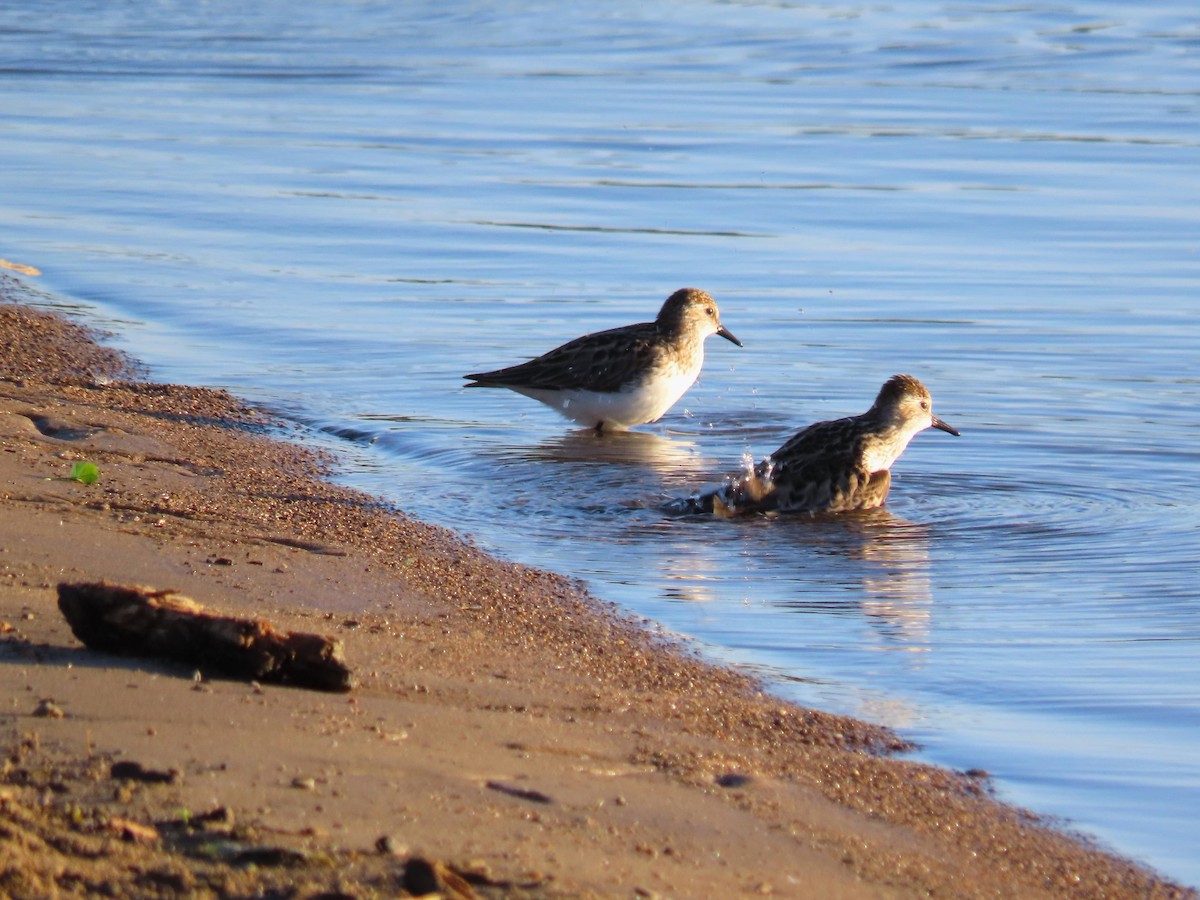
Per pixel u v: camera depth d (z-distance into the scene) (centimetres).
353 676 859
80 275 2308
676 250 2581
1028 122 3775
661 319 1750
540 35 5284
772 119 3819
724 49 4997
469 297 2272
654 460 1580
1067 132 3656
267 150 3372
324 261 2462
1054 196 2997
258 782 678
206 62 4641
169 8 5684
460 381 1873
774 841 706
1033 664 1033
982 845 752
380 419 1706
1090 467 1542
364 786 688
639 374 1681
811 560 1270
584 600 1139
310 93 4156
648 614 1121
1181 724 933
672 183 3106
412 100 4059
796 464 1420
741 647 1062
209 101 4009
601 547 1291
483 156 3353
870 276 2409
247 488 1360
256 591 1039
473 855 632
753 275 2423
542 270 2439
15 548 1056
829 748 868
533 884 608
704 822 714
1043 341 2042
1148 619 1123
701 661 1019
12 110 3784
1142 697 974
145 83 4272
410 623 1015
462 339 2050
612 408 1688
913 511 1415
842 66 4656
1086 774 859
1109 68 4597
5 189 2905
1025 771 861
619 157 3366
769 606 1150
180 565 1074
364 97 4100
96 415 1570
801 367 1947
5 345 1870
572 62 4734
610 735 825
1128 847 776
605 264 2484
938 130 3684
